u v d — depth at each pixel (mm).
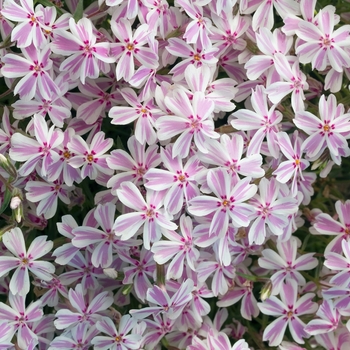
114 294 256
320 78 259
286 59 236
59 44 222
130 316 242
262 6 241
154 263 240
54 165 229
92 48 223
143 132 226
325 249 252
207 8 239
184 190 226
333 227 251
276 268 249
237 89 239
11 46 239
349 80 253
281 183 237
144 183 224
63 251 233
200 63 234
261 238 237
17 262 231
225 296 258
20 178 236
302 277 252
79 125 240
